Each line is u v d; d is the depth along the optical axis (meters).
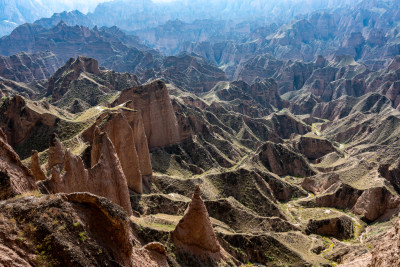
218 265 41.06
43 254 15.16
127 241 19.44
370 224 72.94
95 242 17.20
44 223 15.93
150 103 94.69
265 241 53.88
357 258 45.56
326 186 90.38
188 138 105.50
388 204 73.56
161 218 49.19
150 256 26.91
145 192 68.19
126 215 19.52
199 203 41.94
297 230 65.69
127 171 61.91
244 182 78.81
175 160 94.25
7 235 14.73
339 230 68.31
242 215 63.28
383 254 24.59
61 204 17.16
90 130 70.81
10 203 16.14
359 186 83.56
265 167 108.31
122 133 61.59
